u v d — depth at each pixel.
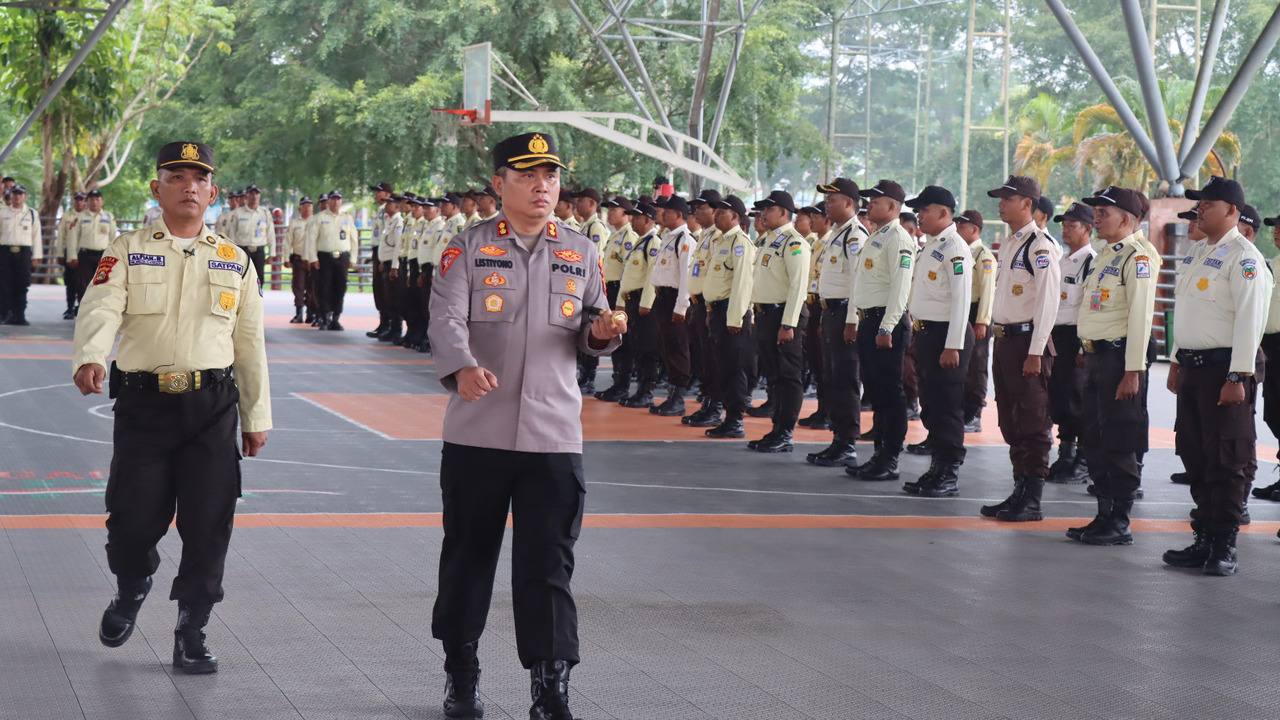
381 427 11.86
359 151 32.91
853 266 10.17
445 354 4.30
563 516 4.41
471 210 18.52
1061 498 9.35
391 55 32.50
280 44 32.41
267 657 5.12
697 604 6.07
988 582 6.67
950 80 48.56
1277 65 41.47
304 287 23.67
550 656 4.31
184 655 4.91
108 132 34.53
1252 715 4.73
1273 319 8.85
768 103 34.19
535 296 4.42
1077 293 9.22
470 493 4.41
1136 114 38.34
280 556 6.79
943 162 47.03
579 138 32.56
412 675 4.94
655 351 13.95
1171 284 21.30
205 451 4.83
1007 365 8.37
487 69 26.38
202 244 4.84
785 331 10.89
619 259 14.74
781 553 7.20
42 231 33.59
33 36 26.38
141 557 4.91
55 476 8.94
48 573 6.29
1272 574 7.04
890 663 5.25
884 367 9.61
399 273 19.86
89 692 4.67
